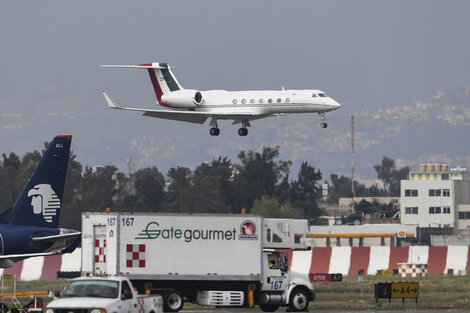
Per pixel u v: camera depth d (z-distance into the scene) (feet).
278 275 529.04
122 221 508.94
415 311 539.29
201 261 517.96
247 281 530.27
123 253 508.53
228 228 522.47
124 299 384.88
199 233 518.78
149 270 510.99
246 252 523.70
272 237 536.83
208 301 524.11
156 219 513.45
